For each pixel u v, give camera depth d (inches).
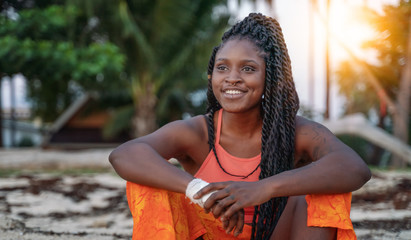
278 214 69.7
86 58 365.4
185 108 722.2
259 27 70.5
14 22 357.7
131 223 126.4
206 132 75.8
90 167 339.9
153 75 555.2
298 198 69.4
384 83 381.1
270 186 60.9
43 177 245.0
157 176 63.3
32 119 1122.7
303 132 72.7
